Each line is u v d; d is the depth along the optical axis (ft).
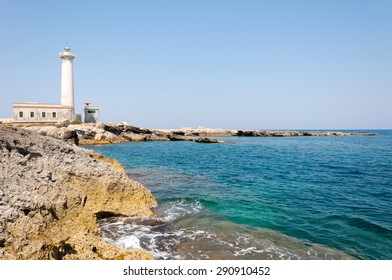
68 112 238.89
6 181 28.78
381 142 306.35
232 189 67.72
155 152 165.48
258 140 337.11
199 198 58.18
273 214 48.16
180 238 37.52
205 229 40.81
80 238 30.30
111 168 49.47
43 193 31.96
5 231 22.74
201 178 82.33
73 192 35.63
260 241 36.70
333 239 37.81
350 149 206.59
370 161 130.11
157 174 87.97
